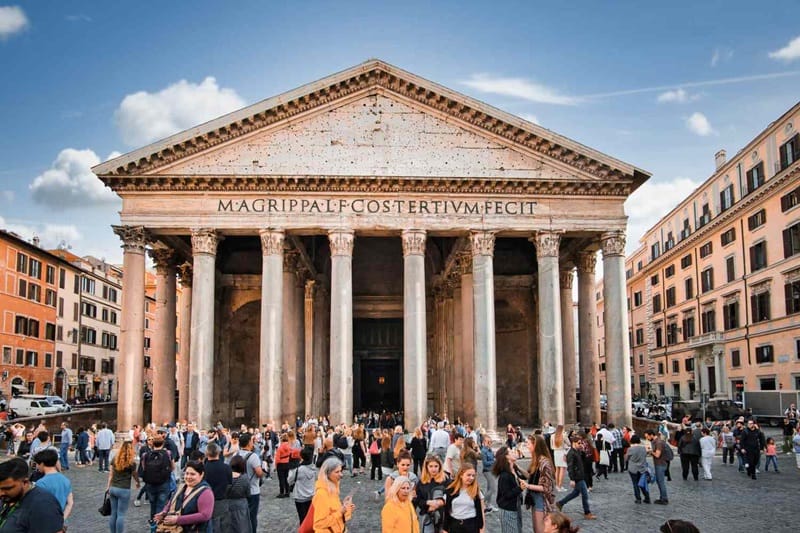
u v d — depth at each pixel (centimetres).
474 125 3634
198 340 3425
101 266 8375
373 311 5175
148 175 3475
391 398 5241
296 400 4131
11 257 6022
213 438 2405
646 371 7906
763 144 5062
